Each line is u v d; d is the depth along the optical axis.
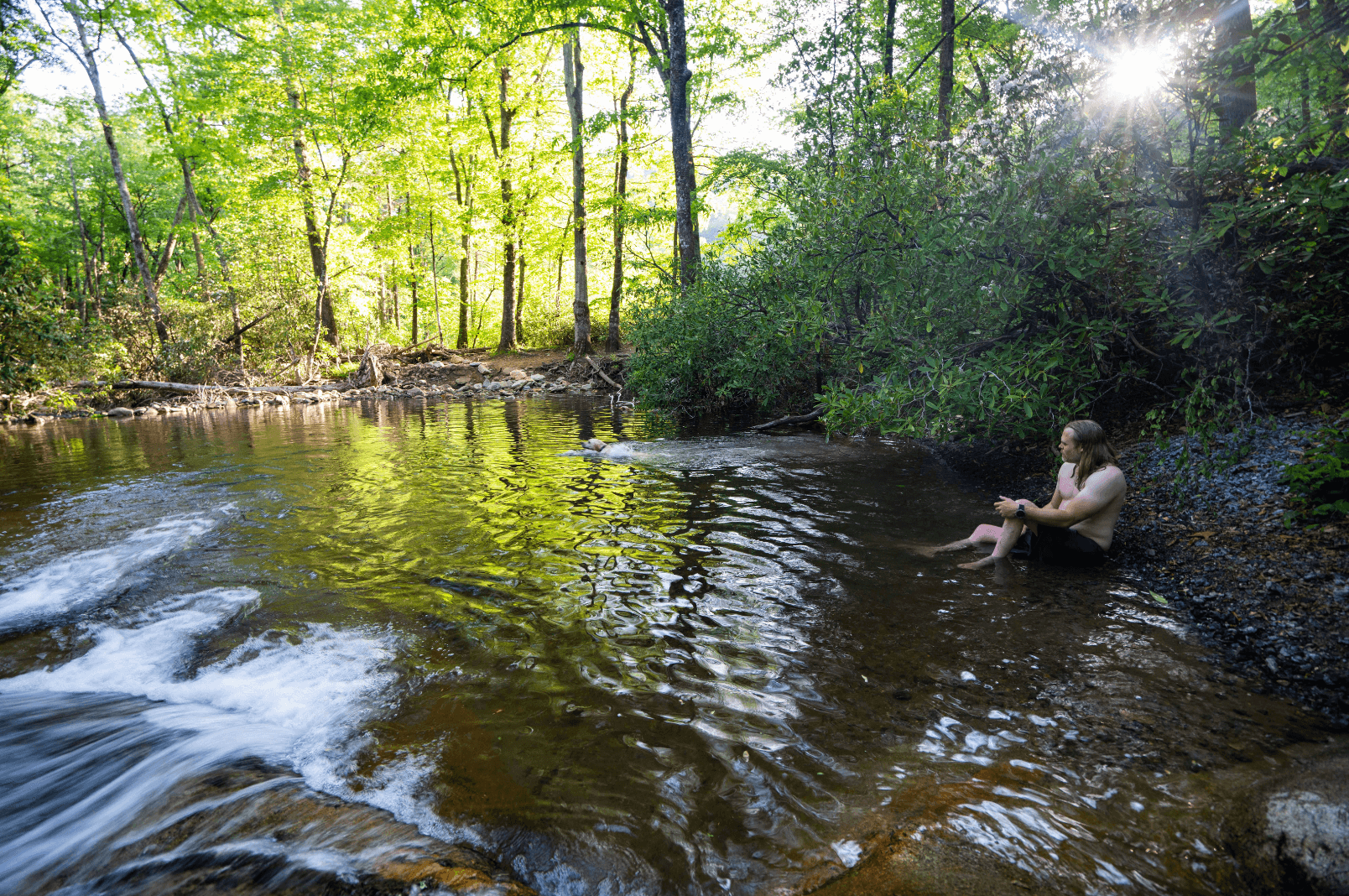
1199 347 5.62
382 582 4.55
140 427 14.23
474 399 19.23
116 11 19.00
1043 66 6.35
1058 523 4.44
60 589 4.61
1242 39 5.50
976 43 14.05
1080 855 2.02
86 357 16.62
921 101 9.62
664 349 13.30
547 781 2.48
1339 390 5.36
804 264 8.69
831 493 6.56
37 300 13.54
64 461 9.77
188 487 7.72
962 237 6.08
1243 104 6.13
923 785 2.37
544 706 2.98
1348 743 2.48
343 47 22.09
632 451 9.21
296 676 3.36
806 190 8.90
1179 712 2.75
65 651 3.75
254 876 2.11
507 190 25.12
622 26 17.70
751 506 6.18
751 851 2.11
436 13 18.86
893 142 7.97
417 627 3.85
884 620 3.72
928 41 14.55
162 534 5.79
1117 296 5.93
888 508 6.00
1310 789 2.13
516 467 8.39
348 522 6.06
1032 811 2.21
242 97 21.42
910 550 4.88
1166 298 5.39
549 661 3.39
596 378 20.95
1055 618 3.67
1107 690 2.94
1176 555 4.36
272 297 22.66
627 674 3.24
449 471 8.26
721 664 3.30
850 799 2.33
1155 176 5.83
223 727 2.97
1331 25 5.01
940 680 3.08
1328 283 5.01
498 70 23.42
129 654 3.68
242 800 2.45
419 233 26.70
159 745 2.87
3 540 5.73
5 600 4.45
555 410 15.62
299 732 2.89
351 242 24.58
